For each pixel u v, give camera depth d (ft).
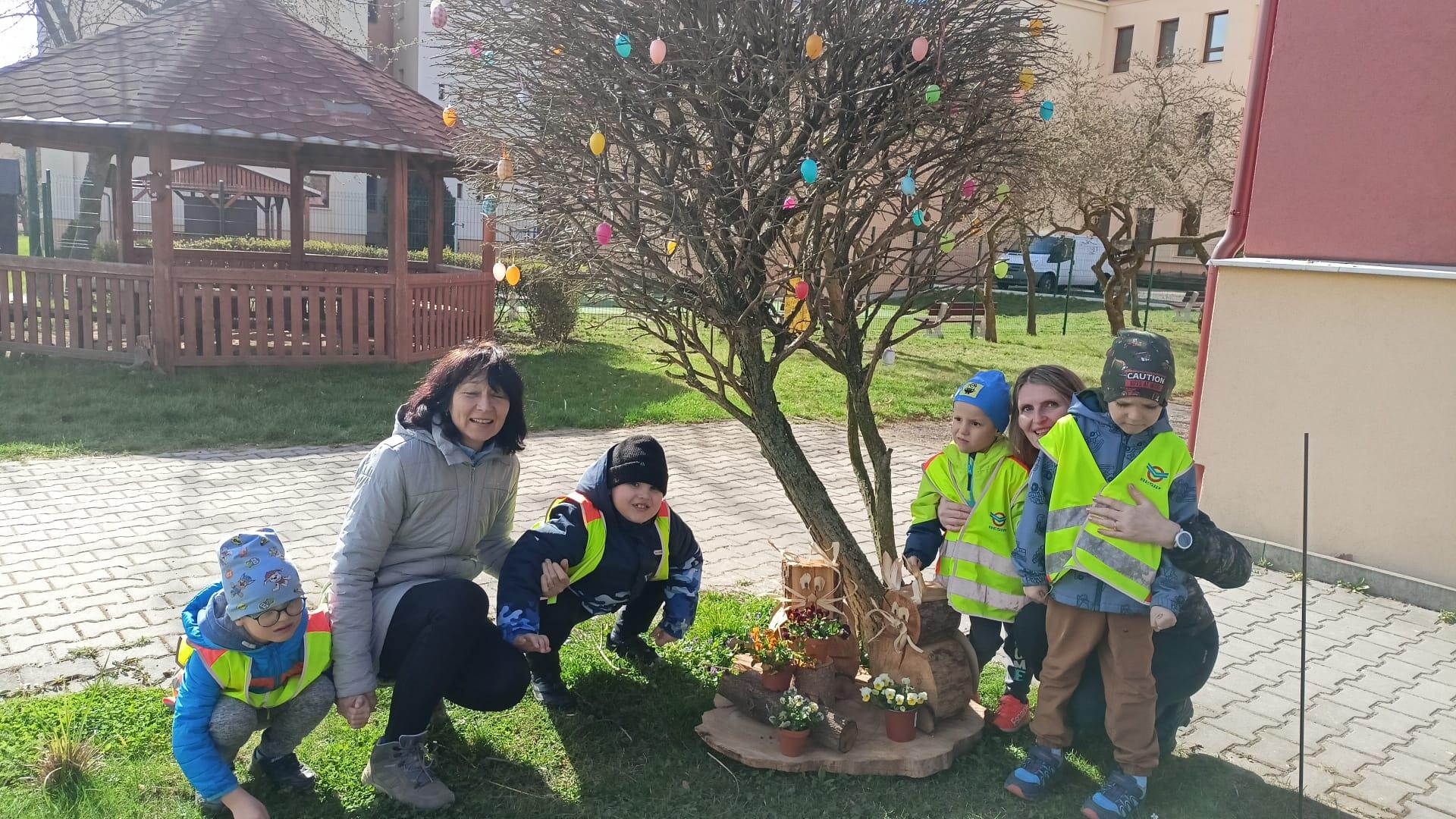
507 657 10.37
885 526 12.52
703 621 14.49
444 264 49.26
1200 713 12.73
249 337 34.24
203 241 67.51
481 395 10.04
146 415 26.84
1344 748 11.87
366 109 34.94
